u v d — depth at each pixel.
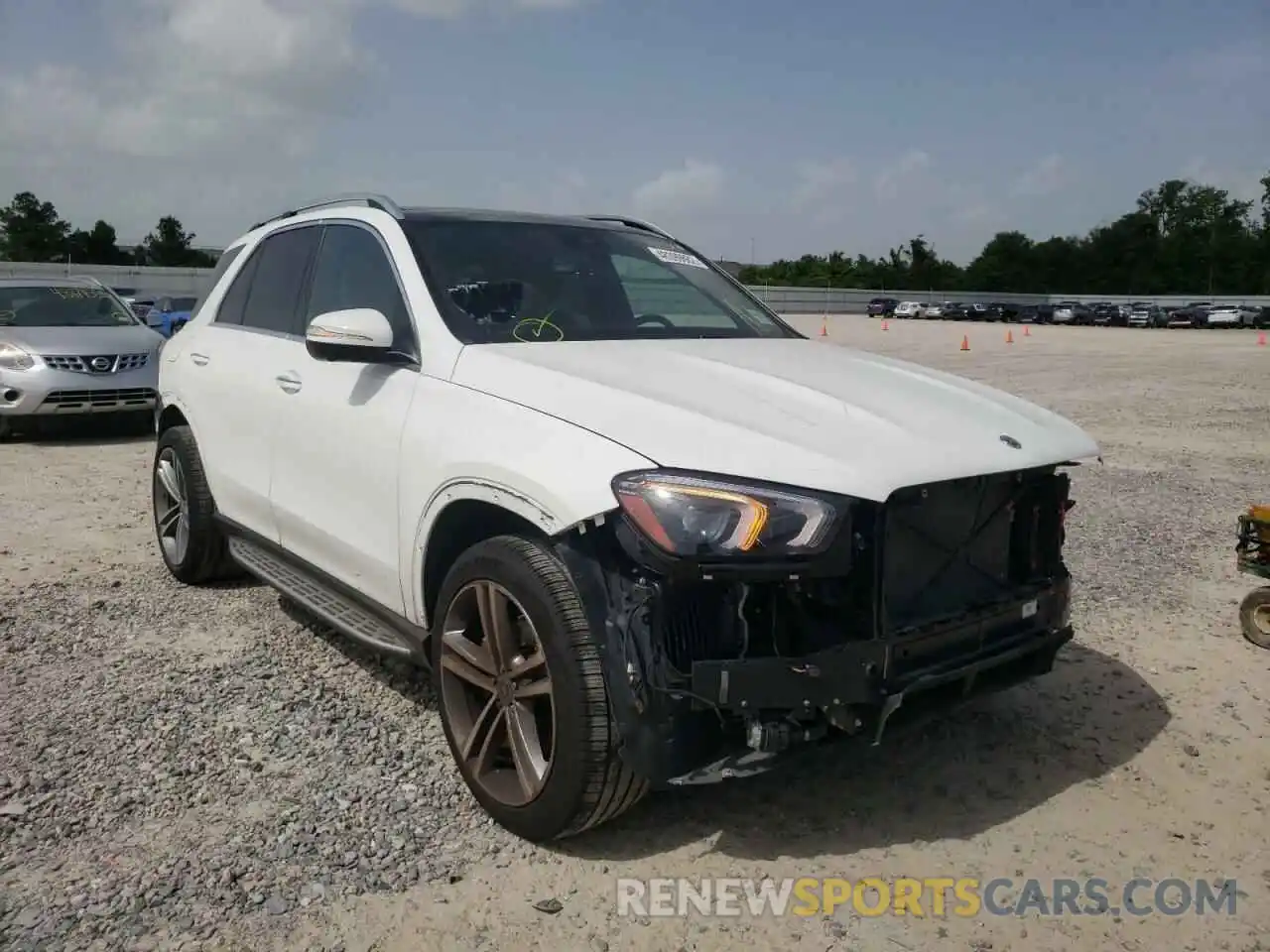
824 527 2.69
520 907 2.86
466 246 4.06
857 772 3.64
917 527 3.02
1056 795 3.51
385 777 3.55
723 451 2.77
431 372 3.58
